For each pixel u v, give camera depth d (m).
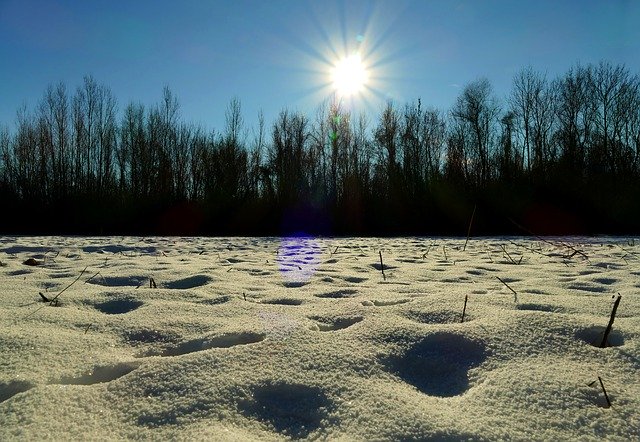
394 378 1.78
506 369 1.80
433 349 2.01
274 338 2.08
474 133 24.33
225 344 2.16
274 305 2.84
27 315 2.55
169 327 2.35
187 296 3.12
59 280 3.85
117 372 1.83
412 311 2.58
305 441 1.37
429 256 6.47
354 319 2.46
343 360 1.86
